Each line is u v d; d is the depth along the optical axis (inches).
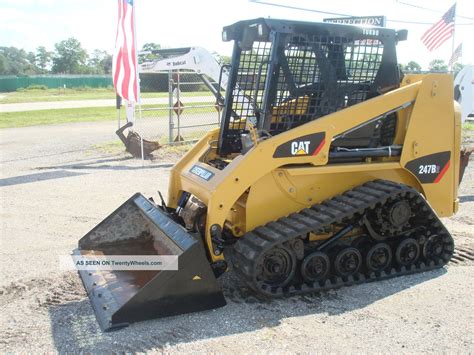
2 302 180.7
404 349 147.8
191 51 502.6
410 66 757.3
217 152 222.5
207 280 167.9
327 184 199.2
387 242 200.5
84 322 165.0
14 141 614.2
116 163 458.9
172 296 164.2
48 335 157.0
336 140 199.5
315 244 191.5
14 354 146.0
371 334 156.6
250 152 181.5
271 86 187.8
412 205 199.5
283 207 193.0
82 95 1708.9
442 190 218.4
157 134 634.2
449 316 168.2
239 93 214.8
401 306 175.6
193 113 815.7
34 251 232.8
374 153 202.1
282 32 185.9
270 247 170.6
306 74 193.2
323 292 187.0
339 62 197.5
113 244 214.7
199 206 193.8
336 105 199.6
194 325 162.1
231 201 179.8
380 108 197.9
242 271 175.3
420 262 206.1
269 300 180.5
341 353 145.5
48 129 740.7
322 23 191.5
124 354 145.8
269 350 147.3
